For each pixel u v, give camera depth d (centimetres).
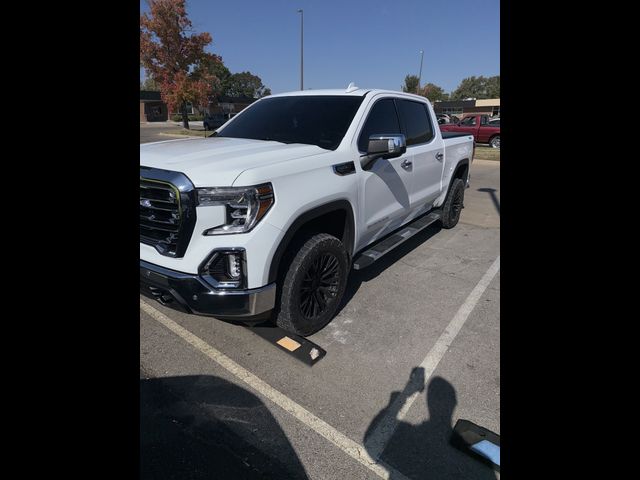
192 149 289
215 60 3738
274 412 232
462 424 222
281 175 248
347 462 200
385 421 227
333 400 242
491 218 701
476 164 1490
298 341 292
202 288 233
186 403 236
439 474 195
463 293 394
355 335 313
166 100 3681
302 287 283
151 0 3372
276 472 194
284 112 377
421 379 263
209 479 188
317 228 312
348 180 304
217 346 293
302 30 2397
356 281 418
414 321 337
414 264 471
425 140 460
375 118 363
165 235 245
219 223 231
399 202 397
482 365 279
